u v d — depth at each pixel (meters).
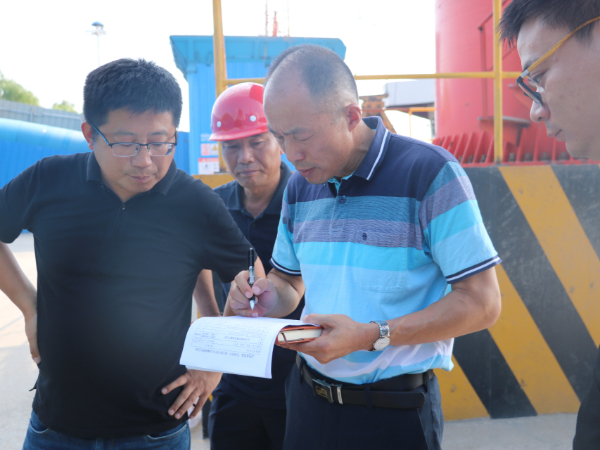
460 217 1.08
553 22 0.78
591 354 2.50
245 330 1.02
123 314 1.23
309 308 1.29
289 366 1.66
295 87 1.07
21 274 1.41
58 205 1.25
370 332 1.05
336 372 1.20
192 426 2.53
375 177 1.18
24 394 2.98
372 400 1.16
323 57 1.10
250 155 1.72
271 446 1.80
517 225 2.45
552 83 0.80
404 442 1.14
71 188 1.26
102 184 1.24
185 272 1.33
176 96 1.22
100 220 1.23
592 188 2.46
